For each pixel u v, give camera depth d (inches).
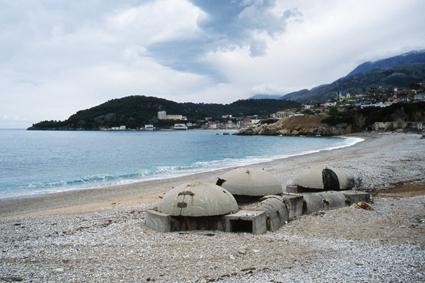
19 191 1026.7
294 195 585.0
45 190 1037.8
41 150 2765.7
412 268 339.3
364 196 634.2
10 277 333.7
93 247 429.4
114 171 1496.1
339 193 637.3
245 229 508.4
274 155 2076.8
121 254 399.9
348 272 332.5
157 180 1162.6
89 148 2987.2
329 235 467.2
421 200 654.5
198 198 501.7
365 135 3964.1
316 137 4362.7
